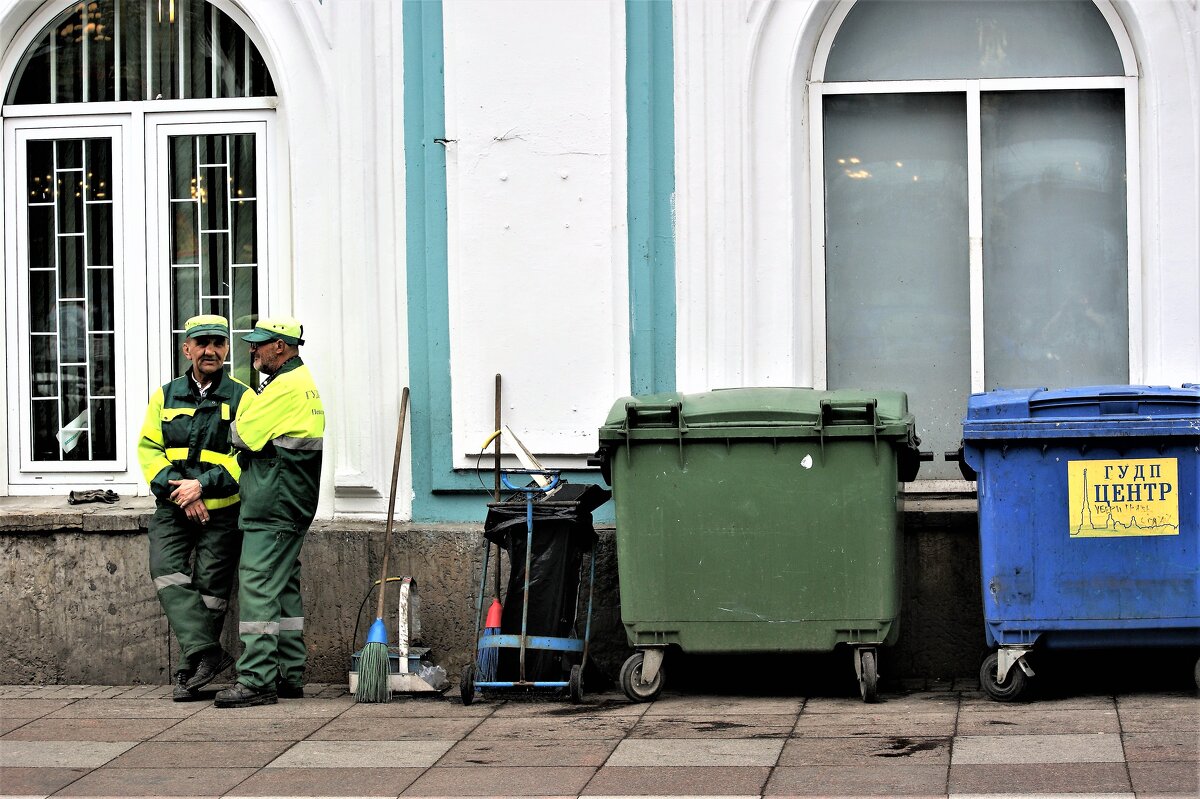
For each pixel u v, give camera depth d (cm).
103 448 1335
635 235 1231
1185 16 1190
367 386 1255
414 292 1257
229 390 1205
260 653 1159
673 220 1227
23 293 1338
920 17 1248
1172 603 1034
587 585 1206
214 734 1066
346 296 1262
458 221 1247
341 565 1244
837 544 1073
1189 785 844
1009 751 928
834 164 1258
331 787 916
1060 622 1044
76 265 1338
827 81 1253
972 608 1180
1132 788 842
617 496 1091
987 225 1250
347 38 1262
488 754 977
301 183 1276
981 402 1066
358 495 1262
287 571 1180
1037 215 1245
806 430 1069
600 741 998
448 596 1231
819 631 1077
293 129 1276
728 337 1221
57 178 1340
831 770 905
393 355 1257
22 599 1266
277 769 962
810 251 1248
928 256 1253
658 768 926
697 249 1223
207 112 1320
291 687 1195
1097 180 1238
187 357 1271
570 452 1234
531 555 1124
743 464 1079
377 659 1158
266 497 1161
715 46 1223
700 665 1180
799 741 978
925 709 1062
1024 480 1046
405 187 1257
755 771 910
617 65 1229
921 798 843
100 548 1258
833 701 1106
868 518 1070
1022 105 1245
